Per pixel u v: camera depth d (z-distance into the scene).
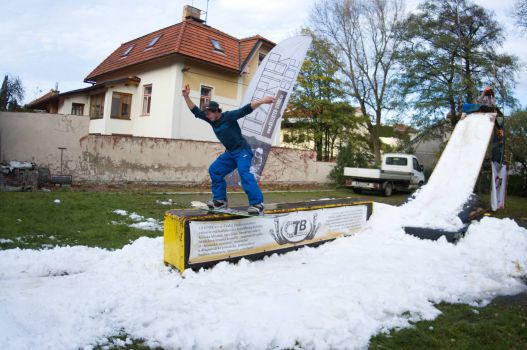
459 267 6.01
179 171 17.36
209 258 5.42
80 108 24.28
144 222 8.87
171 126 19.59
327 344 3.46
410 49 26.03
